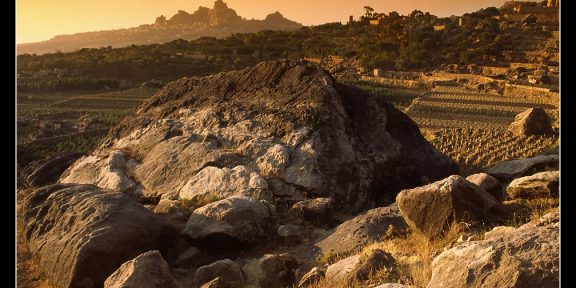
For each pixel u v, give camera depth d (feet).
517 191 36.42
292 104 52.60
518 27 542.16
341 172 45.80
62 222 33.45
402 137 54.08
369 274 23.41
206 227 33.88
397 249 28.22
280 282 28.07
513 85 283.79
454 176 30.37
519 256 15.85
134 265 26.00
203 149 49.98
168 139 54.34
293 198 44.09
